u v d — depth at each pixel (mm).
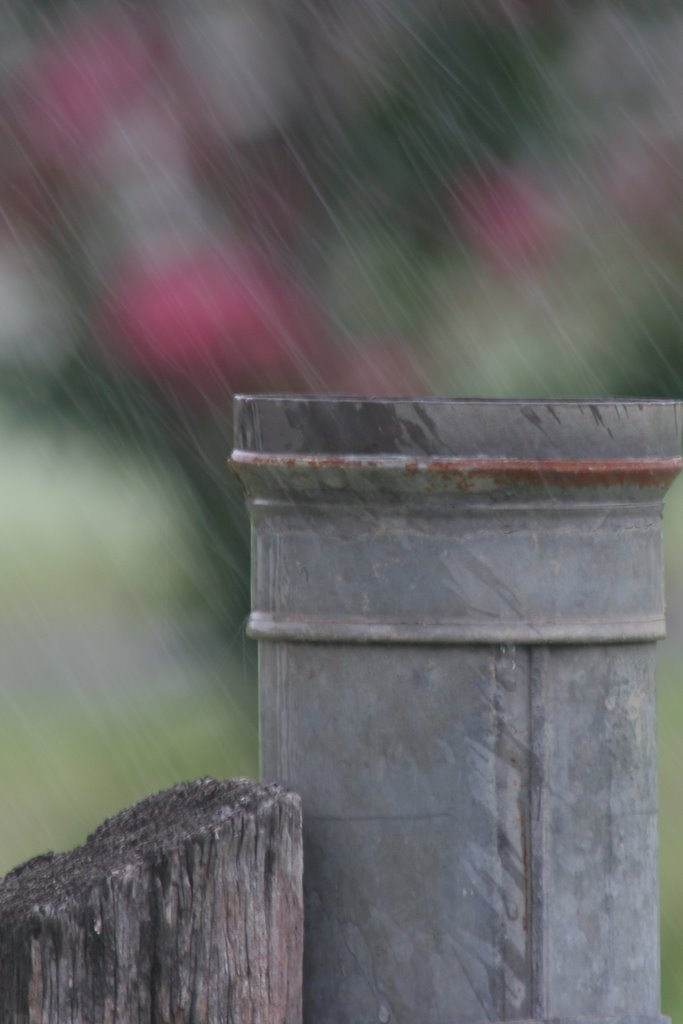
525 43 13562
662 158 13641
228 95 13523
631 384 13703
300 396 7875
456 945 7566
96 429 13555
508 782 7543
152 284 13391
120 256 13500
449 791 7555
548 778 7559
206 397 13422
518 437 7469
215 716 15906
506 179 13641
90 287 13461
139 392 13484
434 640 7504
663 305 13648
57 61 13547
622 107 13656
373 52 13562
